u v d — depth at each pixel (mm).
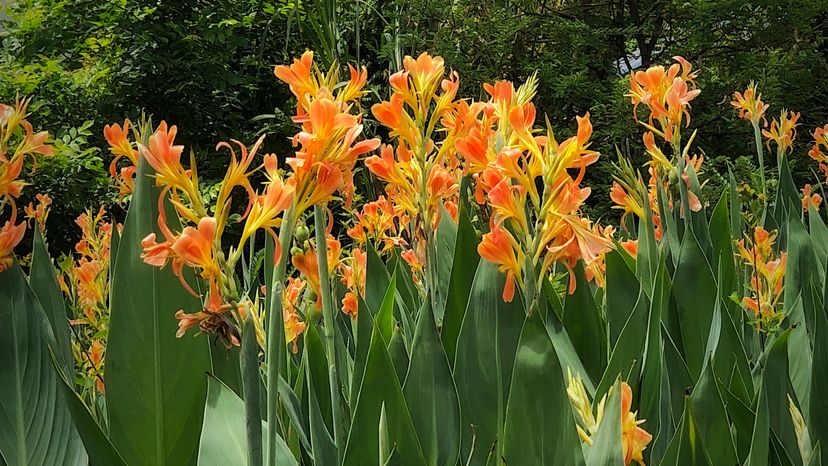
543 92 9258
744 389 1807
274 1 8648
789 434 1739
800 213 3342
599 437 1059
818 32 9742
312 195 964
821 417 1677
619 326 2105
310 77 1256
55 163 6348
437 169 1640
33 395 1479
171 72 7832
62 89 7648
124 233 1451
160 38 7664
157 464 1479
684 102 2322
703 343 2105
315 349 1759
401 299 2352
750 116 3289
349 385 1963
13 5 8656
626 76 8555
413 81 1575
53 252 7227
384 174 1624
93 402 1934
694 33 9227
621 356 1726
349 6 8492
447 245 2316
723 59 9711
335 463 1489
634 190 2268
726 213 2721
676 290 2131
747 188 3193
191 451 1503
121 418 1455
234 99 8609
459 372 1615
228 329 916
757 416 1434
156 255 907
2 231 1349
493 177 1281
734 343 1953
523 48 9648
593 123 8672
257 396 927
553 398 1187
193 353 1482
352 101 1438
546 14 9836
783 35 9188
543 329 1203
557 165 1217
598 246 1204
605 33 9297
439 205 1658
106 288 2482
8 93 7164
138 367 1455
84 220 3176
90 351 2227
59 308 1805
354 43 8750
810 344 2172
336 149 976
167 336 1465
